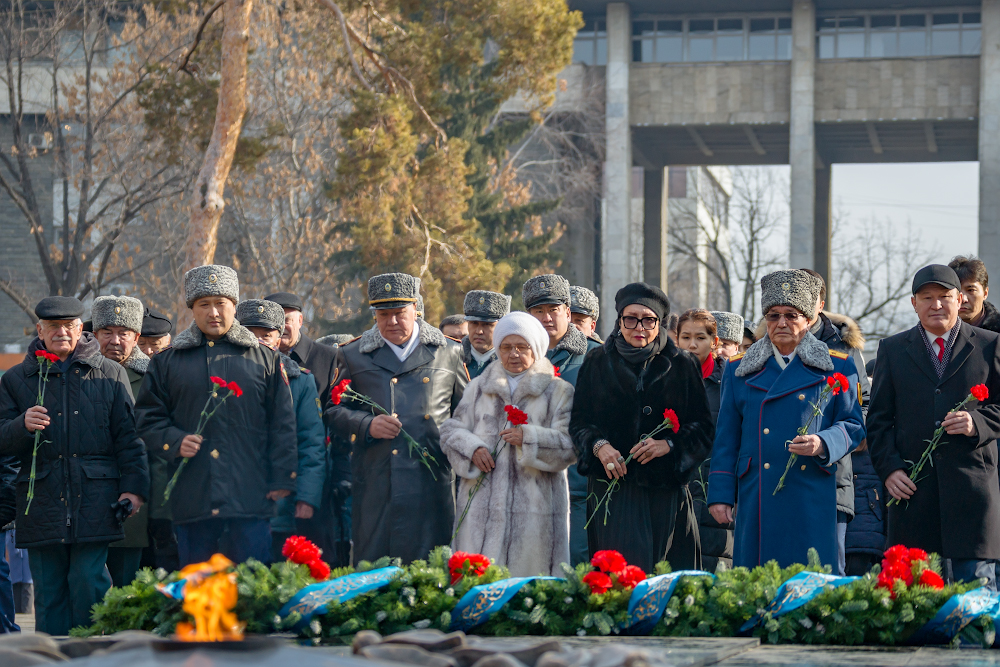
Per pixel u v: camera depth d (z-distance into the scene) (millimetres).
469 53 18906
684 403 5785
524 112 36875
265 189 29234
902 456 5430
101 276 27422
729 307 47625
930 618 3895
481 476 5801
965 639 3889
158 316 7676
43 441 5918
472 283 20688
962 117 36594
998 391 5441
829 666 3107
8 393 6074
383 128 18266
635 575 4105
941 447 5320
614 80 37719
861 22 38000
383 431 5980
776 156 43281
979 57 36469
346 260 27984
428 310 20125
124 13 32594
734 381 5621
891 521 5496
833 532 5242
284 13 27797
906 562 4102
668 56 38781
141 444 6148
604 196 37594
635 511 5641
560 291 7000
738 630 4031
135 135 27438
